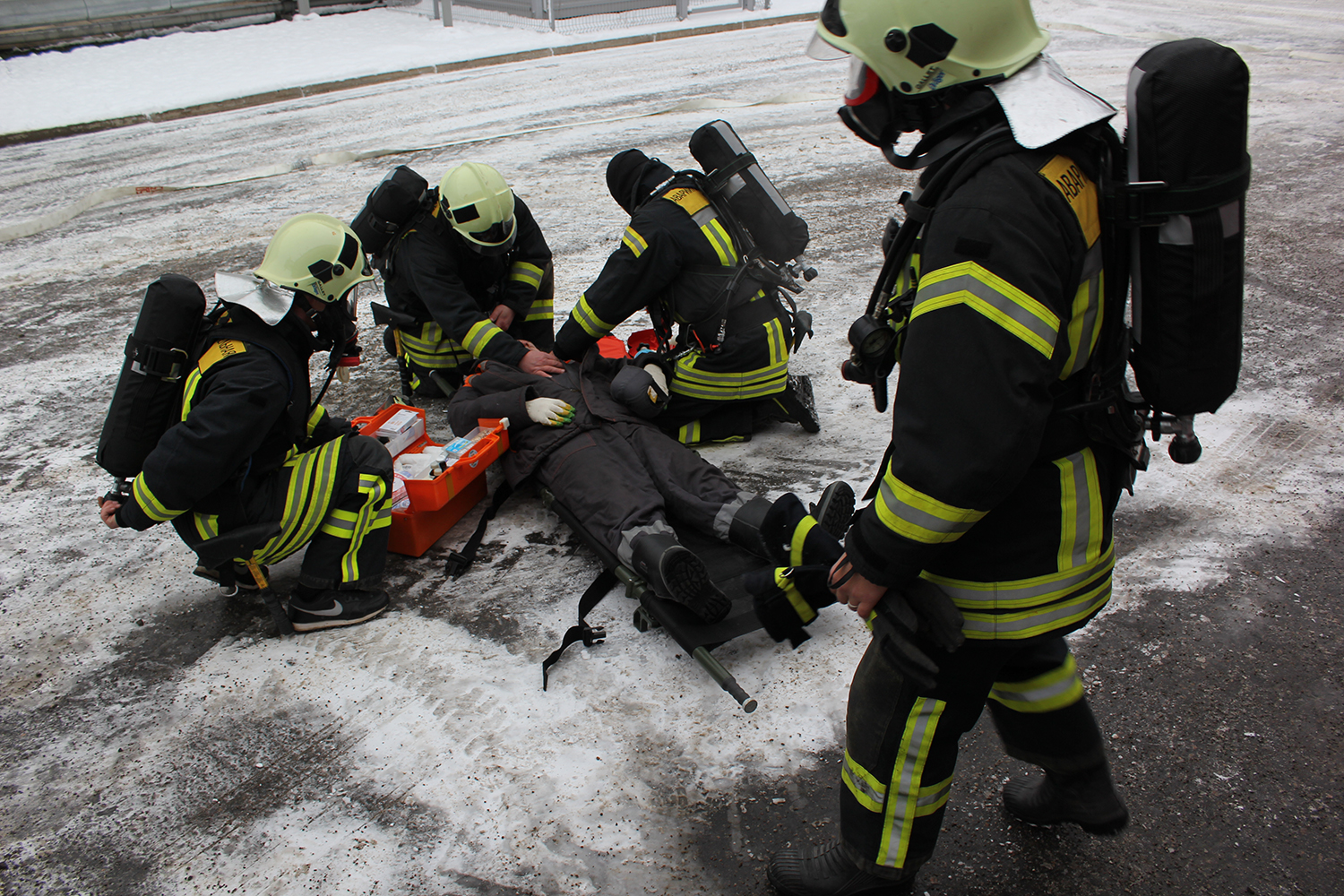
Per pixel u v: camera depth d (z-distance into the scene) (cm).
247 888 199
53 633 284
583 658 259
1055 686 168
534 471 308
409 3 1758
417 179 366
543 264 407
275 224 679
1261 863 190
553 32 1461
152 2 1463
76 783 228
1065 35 1248
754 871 196
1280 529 296
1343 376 389
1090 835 199
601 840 205
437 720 241
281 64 1283
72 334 523
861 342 152
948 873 193
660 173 343
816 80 1054
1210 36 1209
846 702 239
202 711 249
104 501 246
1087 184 130
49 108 1072
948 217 127
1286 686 235
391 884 197
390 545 310
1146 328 135
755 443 372
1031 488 141
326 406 427
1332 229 557
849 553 140
